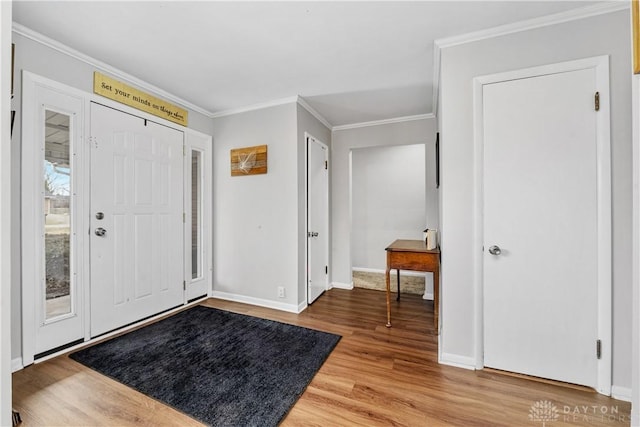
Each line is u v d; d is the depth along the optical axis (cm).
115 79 238
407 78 255
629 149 156
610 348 158
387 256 258
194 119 320
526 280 176
